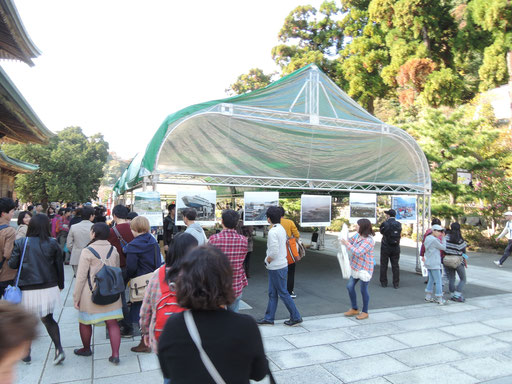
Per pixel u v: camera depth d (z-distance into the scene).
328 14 30.38
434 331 5.43
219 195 19.28
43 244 3.92
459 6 22.50
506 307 6.86
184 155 7.96
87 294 3.96
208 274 1.58
